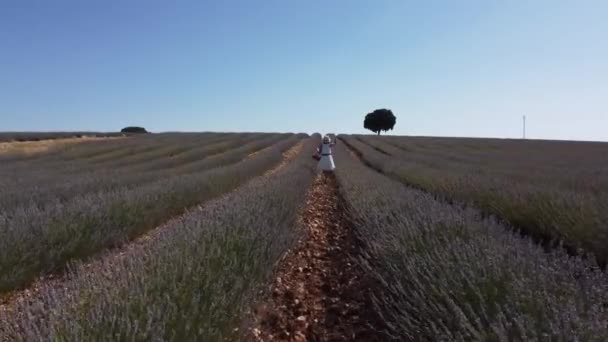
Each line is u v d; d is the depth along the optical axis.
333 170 23.05
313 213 11.42
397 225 6.03
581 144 48.78
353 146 47.97
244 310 3.75
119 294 3.29
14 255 5.62
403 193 9.84
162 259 4.14
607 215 6.12
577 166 20.94
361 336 4.18
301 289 5.46
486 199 9.52
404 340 3.63
